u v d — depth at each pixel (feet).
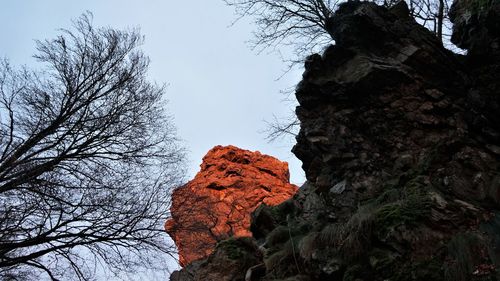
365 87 27.99
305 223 30.14
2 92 37.73
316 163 32.24
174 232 41.88
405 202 22.74
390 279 20.51
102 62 42.96
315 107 30.50
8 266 34.65
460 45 31.09
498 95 25.35
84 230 36.76
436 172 24.53
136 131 42.27
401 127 27.20
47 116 39.04
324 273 23.24
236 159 113.70
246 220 77.61
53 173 37.01
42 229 35.70
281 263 27.22
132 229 38.09
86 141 39.34
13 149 36.76
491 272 18.85
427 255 20.47
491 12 27.09
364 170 27.22
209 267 32.71
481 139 25.25
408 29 28.89
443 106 26.68
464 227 21.09
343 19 30.63
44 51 41.50
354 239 22.84
